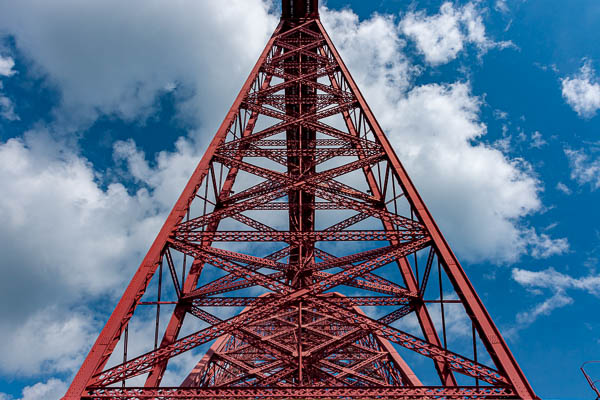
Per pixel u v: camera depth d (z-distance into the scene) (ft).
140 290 38.37
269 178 57.21
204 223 46.85
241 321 36.96
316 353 53.78
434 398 30.81
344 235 44.27
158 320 40.96
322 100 84.99
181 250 42.14
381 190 61.82
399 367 62.18
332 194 53.16
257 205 51.65
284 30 115.85
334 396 31.17
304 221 80.23
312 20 113.91
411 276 55.47
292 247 62.13
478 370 32.42
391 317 51.06
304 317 81.82
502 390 30.81
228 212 49.39
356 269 40.81
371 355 70.74
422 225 44.62
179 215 45.32
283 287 40.09
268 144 69.36
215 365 68.95
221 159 57.36
